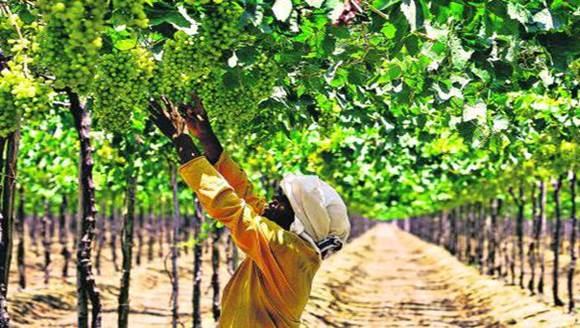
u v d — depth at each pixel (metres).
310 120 6.95
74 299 18.75
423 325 17.48
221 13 4.37
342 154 12.40
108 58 4.22
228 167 4.53
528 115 8.80
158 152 9.26
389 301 22.42
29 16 4.63
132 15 3.95
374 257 46.50
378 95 7.22
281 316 4.11
